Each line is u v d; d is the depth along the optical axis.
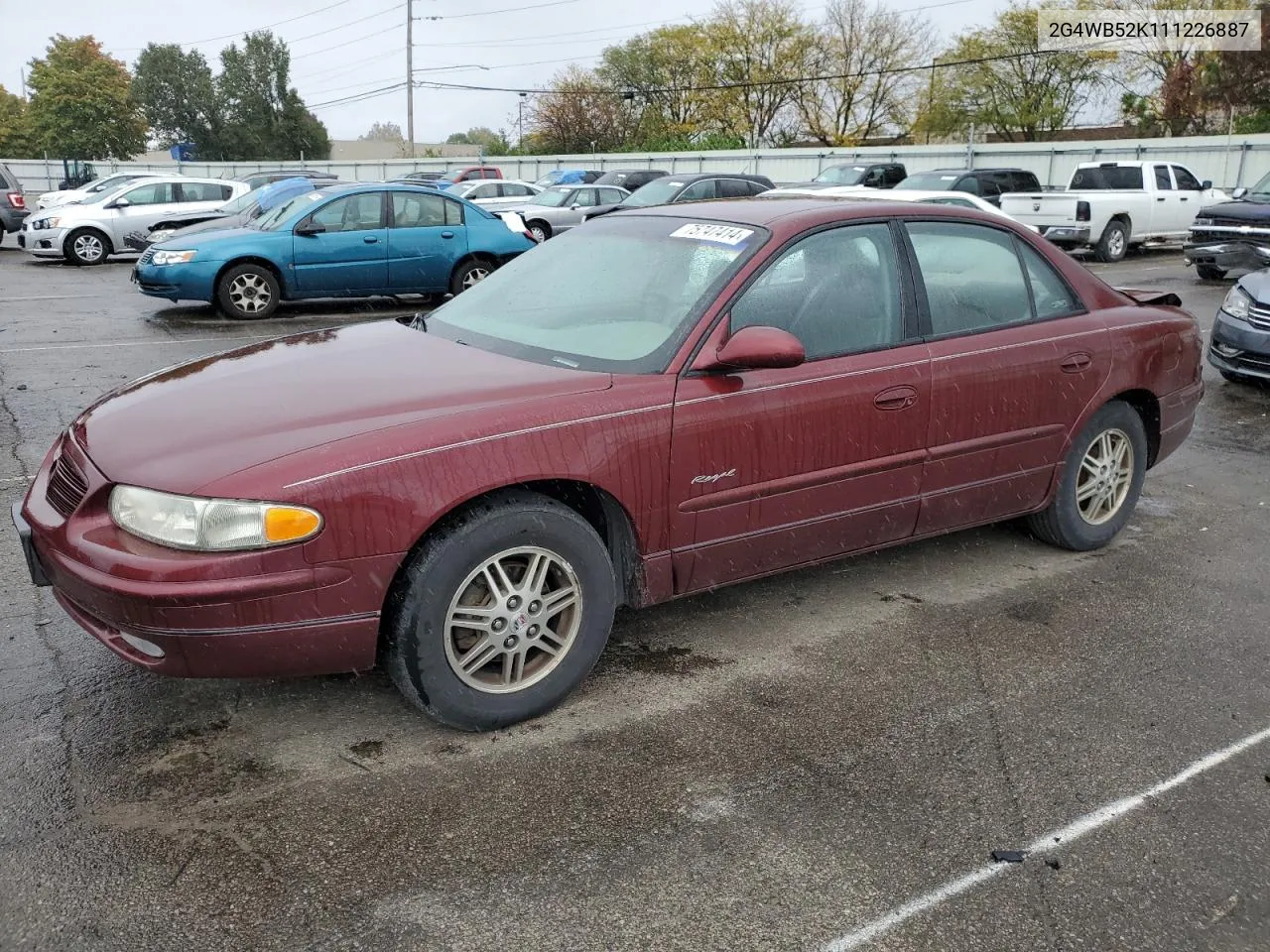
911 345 3.92
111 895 2.48
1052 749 3.20
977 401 4.06
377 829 2.75
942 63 46.16
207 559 2.74
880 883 2.59
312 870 2.59
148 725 3.23
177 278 11.46
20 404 7.29
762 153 38.44
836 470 3.73
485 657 3.15
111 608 2.80
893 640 3.93
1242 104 36.19
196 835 2.71
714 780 3.00
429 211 12.63
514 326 3.84
